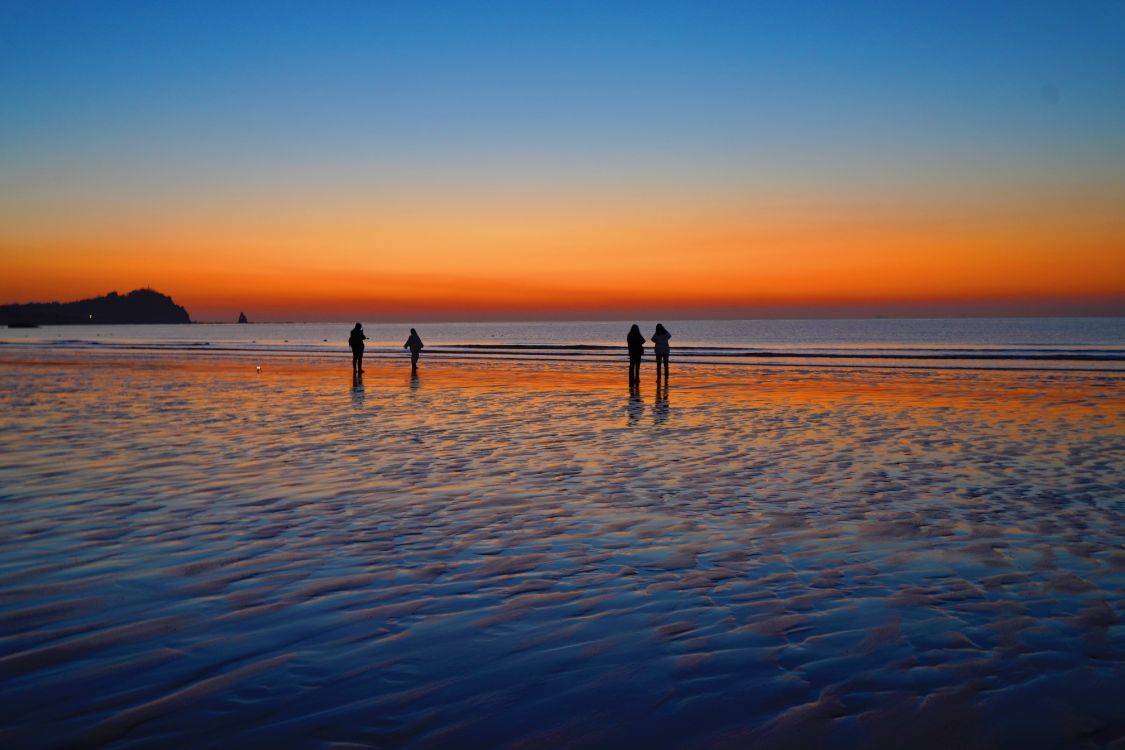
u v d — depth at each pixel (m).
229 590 4.79
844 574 5.12
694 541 5.97
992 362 32.56
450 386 22.58
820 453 10.31
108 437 11.85
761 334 137.62
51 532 6.18
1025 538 6.00
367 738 3.02
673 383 23.31
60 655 3.79
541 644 3.95
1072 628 4.13
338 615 4.36
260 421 14.00
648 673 3.60
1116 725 3.12
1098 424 13.20
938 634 4.06
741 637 4.03
